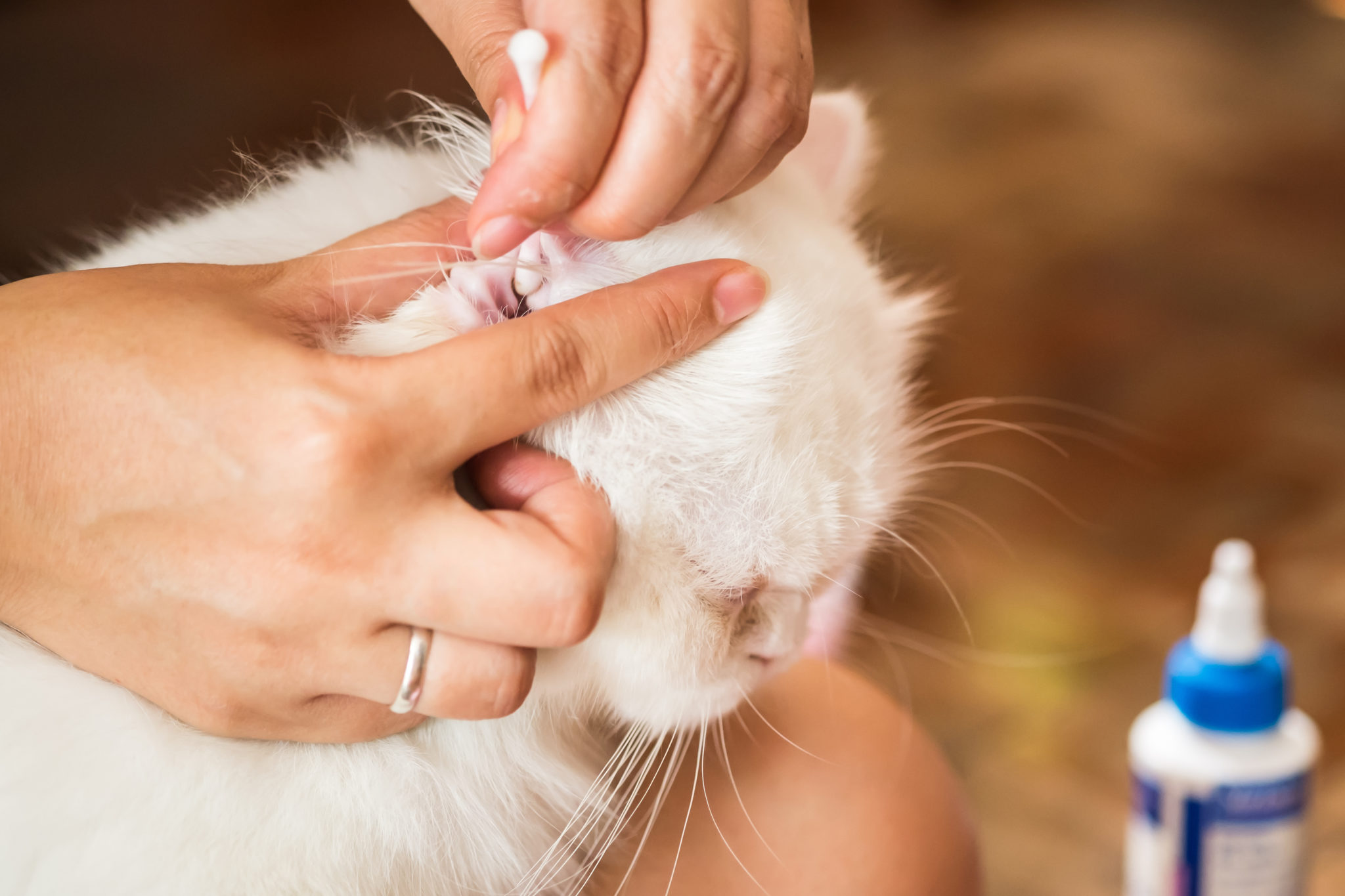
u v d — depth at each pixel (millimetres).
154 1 1811
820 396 520
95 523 484
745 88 479
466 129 546
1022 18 2123
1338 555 947
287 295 504
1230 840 611
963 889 568
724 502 515
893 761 580
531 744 547
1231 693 609
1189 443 1089
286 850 509
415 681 489
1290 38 2008
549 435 506
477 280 509
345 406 474
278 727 502
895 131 1710
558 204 468
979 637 882
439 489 482
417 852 521
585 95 464
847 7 2139
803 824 559
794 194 565
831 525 527
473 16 490
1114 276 1354
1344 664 838
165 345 482
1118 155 1641
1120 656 868
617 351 488
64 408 483
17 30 1705
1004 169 1601
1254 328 1256
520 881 544
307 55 1631
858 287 548
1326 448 1075
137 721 503
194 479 477
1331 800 758
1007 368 1186
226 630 485
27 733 502
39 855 501
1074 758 797
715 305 499
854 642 788
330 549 477
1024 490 1032
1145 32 2055
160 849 501
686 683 528
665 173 471
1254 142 1673
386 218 542
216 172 618
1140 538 979
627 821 560
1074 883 744
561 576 480
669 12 469
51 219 1177
